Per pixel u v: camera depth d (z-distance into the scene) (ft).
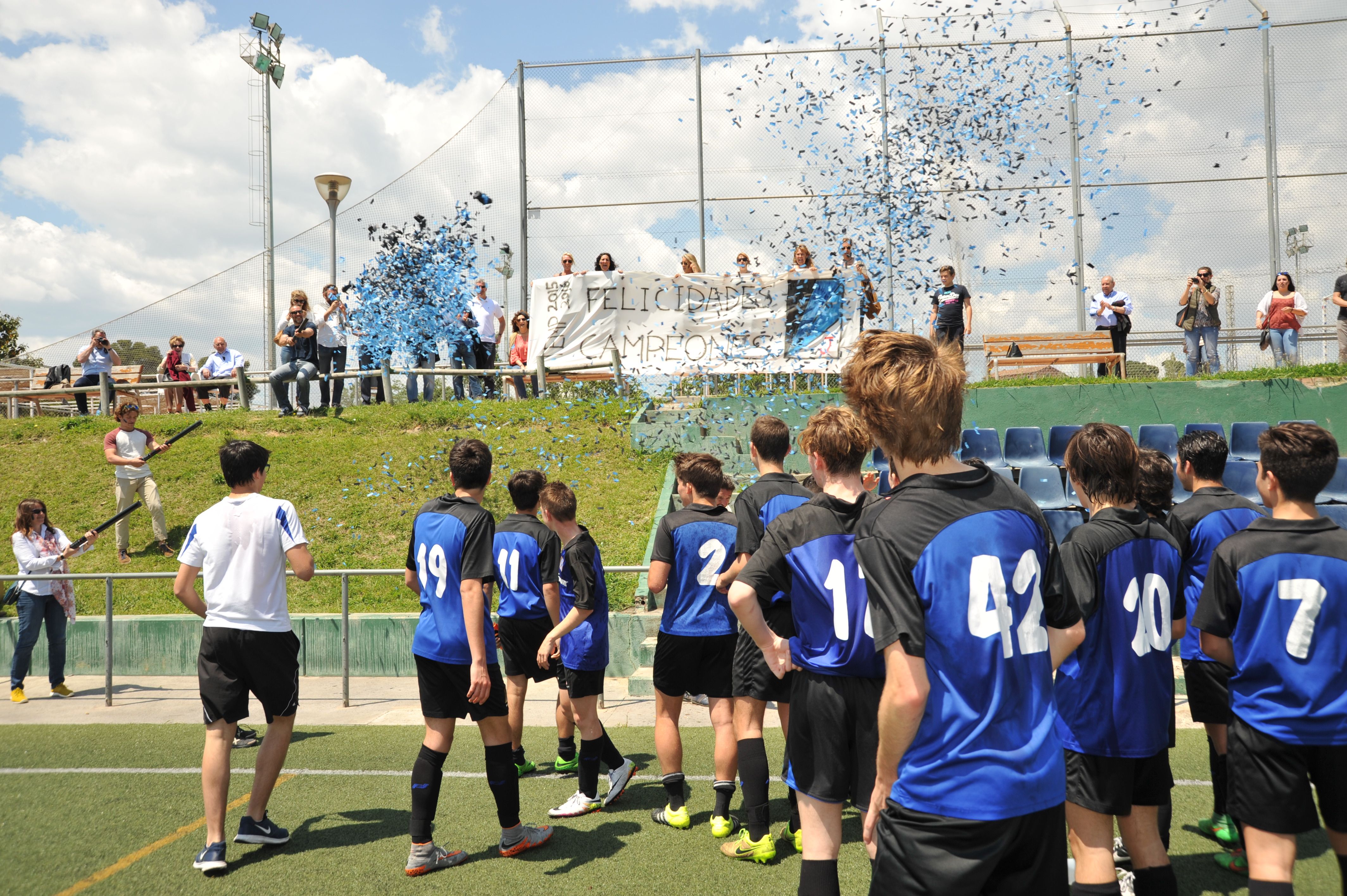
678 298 40.27
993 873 6.04
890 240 38.88
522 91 46.44
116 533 31.99
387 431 39.09
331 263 46.78
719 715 13.06
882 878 6.15
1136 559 9.03
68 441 39.29
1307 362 43.09
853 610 8.11
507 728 12.33
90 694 23.71
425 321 42.75
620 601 26.58
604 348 40.68
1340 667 8.27
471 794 15.17
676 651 13.15
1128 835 9.03
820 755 8.18
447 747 12.01
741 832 12.92
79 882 11.43
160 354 51.08
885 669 7.59
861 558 6.25
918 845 5.94
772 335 39.42
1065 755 8.89
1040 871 6.00
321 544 31.01
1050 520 29.30
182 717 21.03
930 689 5.97
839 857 12.23
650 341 40.32
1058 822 6.05
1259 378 37.60
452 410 39.91
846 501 8.80
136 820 13.88
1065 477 32.45
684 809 13.44
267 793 12.68
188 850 12.58
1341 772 8.20
